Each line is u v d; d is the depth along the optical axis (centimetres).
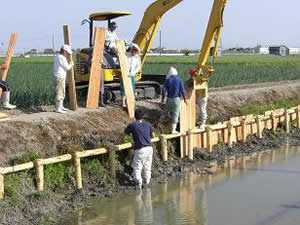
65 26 1538
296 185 1347
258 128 1927
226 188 1319
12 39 1538
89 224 1048
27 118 1391
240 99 2245
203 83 1680
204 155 1633
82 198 1208
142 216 1097
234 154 1727
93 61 1634
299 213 1115
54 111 1585
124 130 1417
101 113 1579
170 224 1046
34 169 1177
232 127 1783
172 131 1584
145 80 2052
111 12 1809
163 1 1892
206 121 1852
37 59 7062
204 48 1681
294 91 2759
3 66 1552
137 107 1703
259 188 1317
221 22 1647
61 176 1239
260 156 1709
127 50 1809
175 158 1569
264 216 1095
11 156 1212
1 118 1338
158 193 1276
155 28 1931
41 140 1309
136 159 1312
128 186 1323
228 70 3841
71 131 1400
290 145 1903
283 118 2098
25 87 2138
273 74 3612
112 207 1160
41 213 1090
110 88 1780
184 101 1602
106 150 1330
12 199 1086
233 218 1083
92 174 1311
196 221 1064
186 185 1348
